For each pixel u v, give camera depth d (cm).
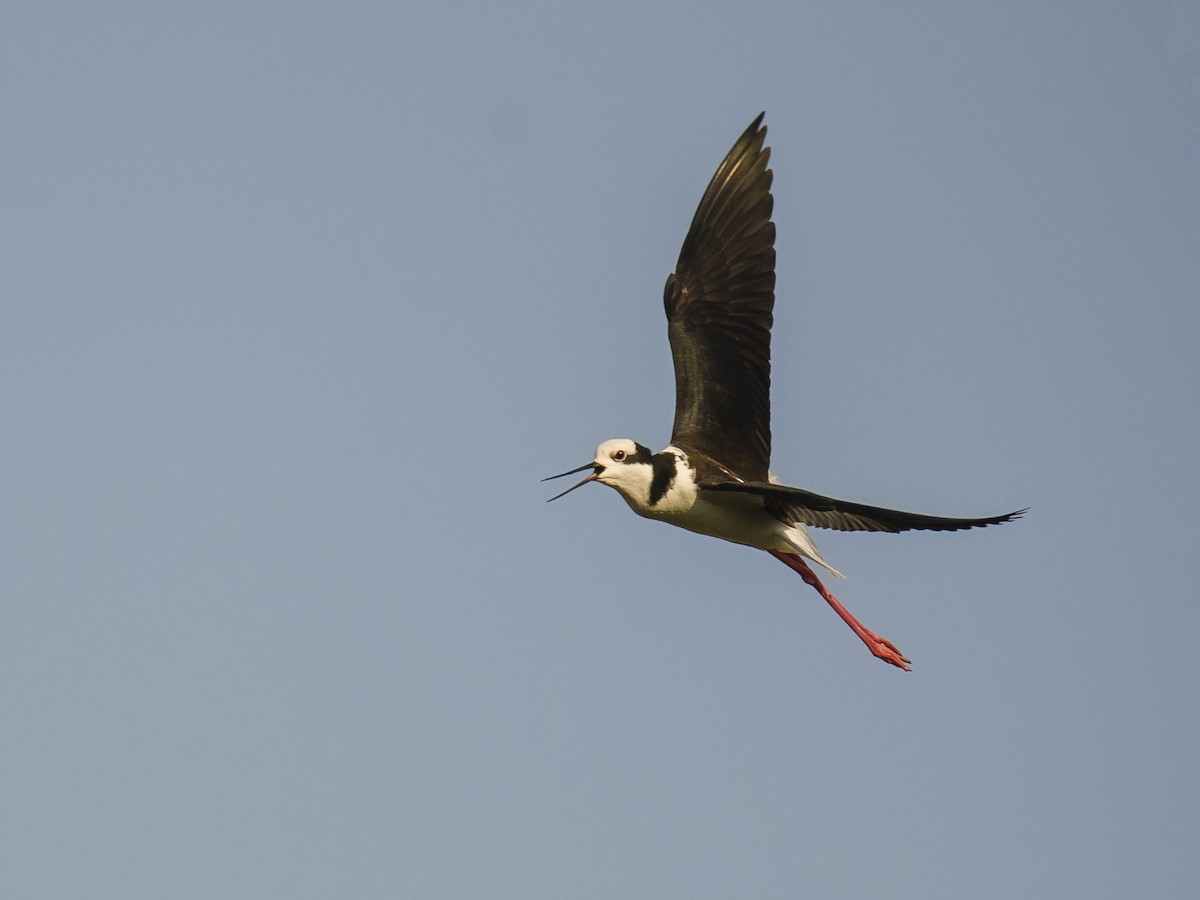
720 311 1580
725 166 1593
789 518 1468
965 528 1243
